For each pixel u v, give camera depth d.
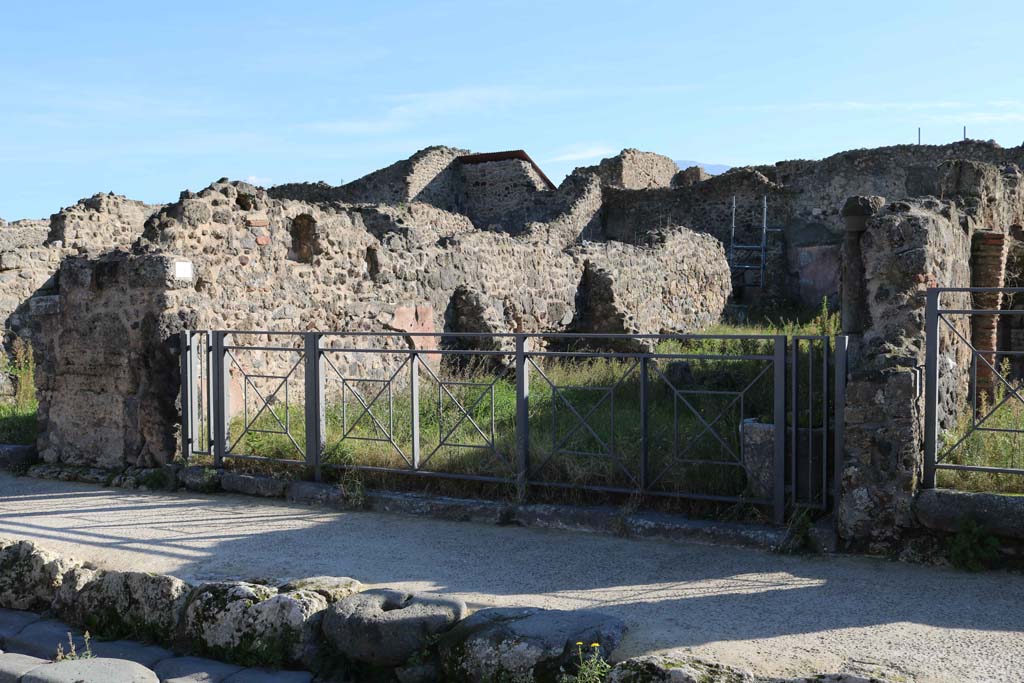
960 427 6.84
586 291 16.33
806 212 25.14
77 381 8.38
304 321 9.84
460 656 4.12
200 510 6.84
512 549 5.68
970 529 5.12
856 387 5.46
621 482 6.39
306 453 7.25
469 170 28.16
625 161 29.39
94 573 5.28
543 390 10.09
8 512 6.87
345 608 4.50
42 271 15.68
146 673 4.30
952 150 24.00
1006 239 10.73
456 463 6.95
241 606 4.69
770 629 4.23
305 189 28.86
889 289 5.90
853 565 5.23
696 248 20.39
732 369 9.80
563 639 3.96
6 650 4.93
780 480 5.73
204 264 8.51
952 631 4.15
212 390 7.71
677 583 4.96
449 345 12.53
